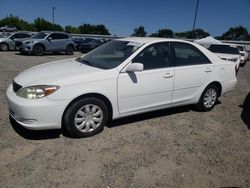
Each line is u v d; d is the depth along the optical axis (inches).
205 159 154.5
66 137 169.3
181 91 208.1
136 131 185.2
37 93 152.5
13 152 148.9
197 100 224.5
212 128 200.5
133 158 149.9
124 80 175.3
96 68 176.7
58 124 158.6
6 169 133.3
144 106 189.5
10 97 161.8
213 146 171.2
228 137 186.5
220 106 260.7
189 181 133.0
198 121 212.2
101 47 216.2
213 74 226.5
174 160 151.0
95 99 167.0
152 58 191.2
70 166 138.6
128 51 188.2
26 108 150.6
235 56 508.4
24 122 155.6
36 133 172.4
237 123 215.0
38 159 143.3
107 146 161.3
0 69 414.6
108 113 178.4
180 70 203.3
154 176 135.0
